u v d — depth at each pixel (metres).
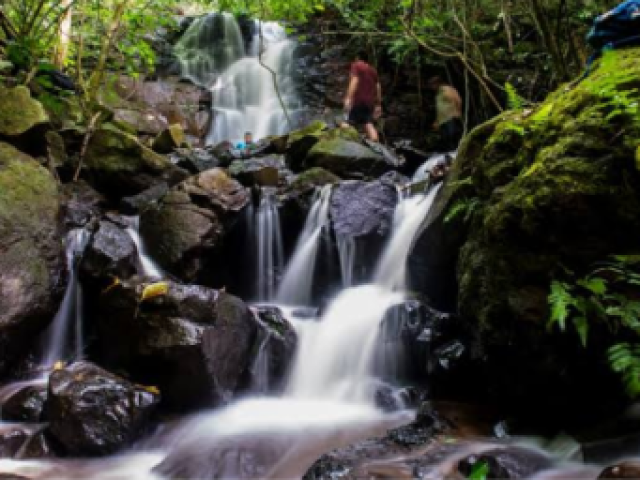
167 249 4.89
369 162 6.48
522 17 8.79
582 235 2.72
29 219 4.18
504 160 3.29
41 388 3.67
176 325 3.70
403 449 2.95
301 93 10.48
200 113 9.54
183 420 3.64
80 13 7.90
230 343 3.91
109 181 5.81
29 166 4.48
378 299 4.63
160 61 10.34
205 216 5.06
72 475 3.01
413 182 6.21
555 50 5.36
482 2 8.70
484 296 3.21
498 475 2.57
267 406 3.97
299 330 4.62
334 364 4.29
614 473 2.36
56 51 7.00
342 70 10.60
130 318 3.82
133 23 8.20
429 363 3.69
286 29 9.69
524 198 2.85
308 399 4.13
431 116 9.91
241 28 11.22
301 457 3.15
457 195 3.90
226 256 5.43
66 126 6.15
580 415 3.00
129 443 3.26
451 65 9.70
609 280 2.67
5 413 3.53
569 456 2.77
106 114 6.69
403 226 5.16
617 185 2.59
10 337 3.81
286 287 5.53
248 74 10.68
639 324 2.44
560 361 2.91
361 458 2.83
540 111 3.15
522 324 2.96
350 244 5.19
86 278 4.41
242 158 6.99
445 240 4.04
